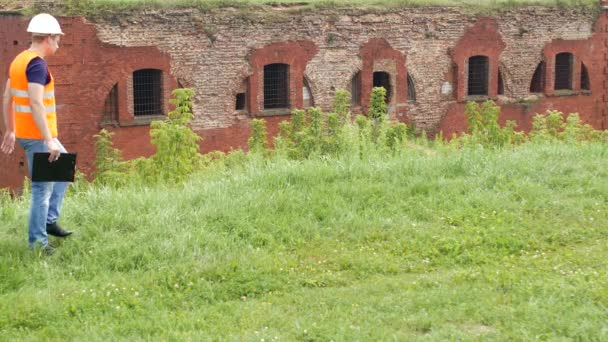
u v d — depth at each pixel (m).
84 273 7.49
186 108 14.87
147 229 8.38
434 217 9.20
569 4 28.09
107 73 20.22
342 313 6.52
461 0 26.47
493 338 5.96
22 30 18.75
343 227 8.83
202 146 22.09
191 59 21.59
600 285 6.89
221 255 7.85
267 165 11.86
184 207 9.16
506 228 8.77
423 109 25.98
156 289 7.12
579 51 28.64
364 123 16.28
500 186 10.26
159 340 6.03
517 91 27.66
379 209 9.45
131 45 20.52
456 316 6.39
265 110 23.11
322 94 24.00
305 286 7.33
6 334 6.21
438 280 7.27
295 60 23.34
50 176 7.52
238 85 22.53
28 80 7.36
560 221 9.06
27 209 9.16
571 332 6.02
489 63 27.00
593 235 8.66
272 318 6.46
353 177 10.59
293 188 9.99
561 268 7.53
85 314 6.58
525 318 6.29
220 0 21.94
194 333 6.11
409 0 25.20
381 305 6.68
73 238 8.12
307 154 14.50
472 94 27.23
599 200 9.84
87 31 19.75
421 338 5.99
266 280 7.34
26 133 7.53
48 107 7.64
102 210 8.85
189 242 8.06
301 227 8.75
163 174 13.34
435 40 25.86
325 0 23.73
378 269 7.72
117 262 7.65
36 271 7.39
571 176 10.80
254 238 8.41
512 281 7.10
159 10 20.88
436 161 11.53
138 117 21.03
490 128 19.98
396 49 25.16
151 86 21.39
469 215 9.24
